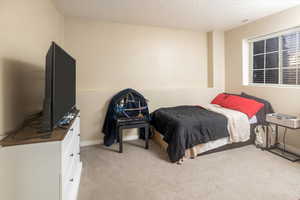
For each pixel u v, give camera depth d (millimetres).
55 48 1292
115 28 3346
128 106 3164
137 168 2295
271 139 2943
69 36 3072
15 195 1146
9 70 1312
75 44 3117
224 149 2799
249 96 3389
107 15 2998
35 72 1788
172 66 3826
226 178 2047
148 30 3586
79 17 3086
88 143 3160
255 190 1820
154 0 2461
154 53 3656
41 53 1969
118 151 2857
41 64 1963
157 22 3379
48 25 2236
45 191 1176
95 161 2500
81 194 1771
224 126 2699
